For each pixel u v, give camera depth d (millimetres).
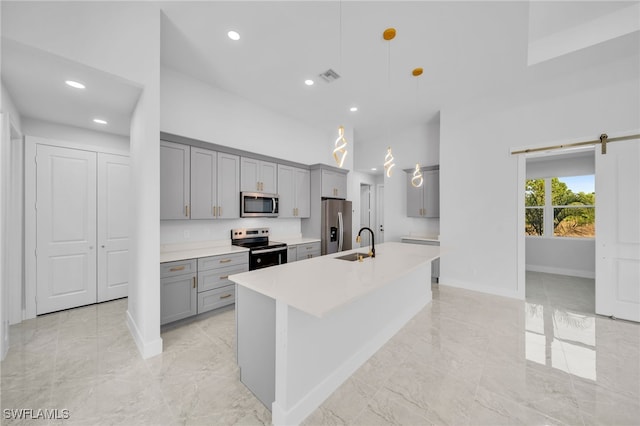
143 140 2137
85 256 3270
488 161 3783
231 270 3146
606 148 2971
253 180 3721
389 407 1649
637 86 2818
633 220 2869
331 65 2992
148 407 1621
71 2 1755
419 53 2760
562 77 3227
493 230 3768
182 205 2971
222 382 1864
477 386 1843
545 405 1655
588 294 3824
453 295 3740
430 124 4895
